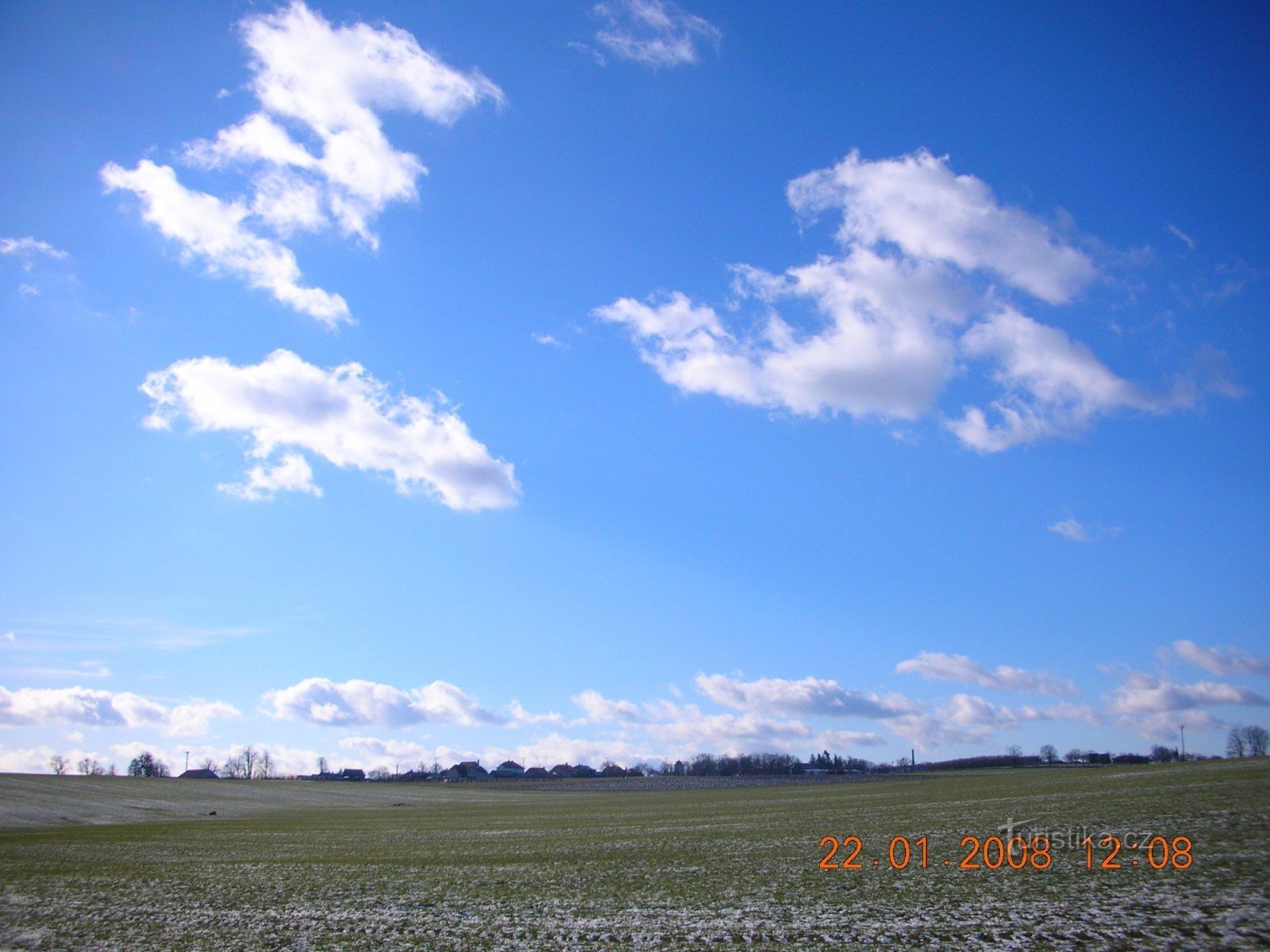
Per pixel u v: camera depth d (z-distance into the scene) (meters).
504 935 27.75
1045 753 196.25
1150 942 22.12
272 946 27.64
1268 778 55.06
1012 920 25.25
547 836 57.72
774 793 111.81
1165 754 176.75
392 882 38.22
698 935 26.39
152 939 28.80
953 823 47.97
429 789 162.50
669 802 102.62
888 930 25.48
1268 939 21.53
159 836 63.16
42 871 43.38
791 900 30.36
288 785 148.50
